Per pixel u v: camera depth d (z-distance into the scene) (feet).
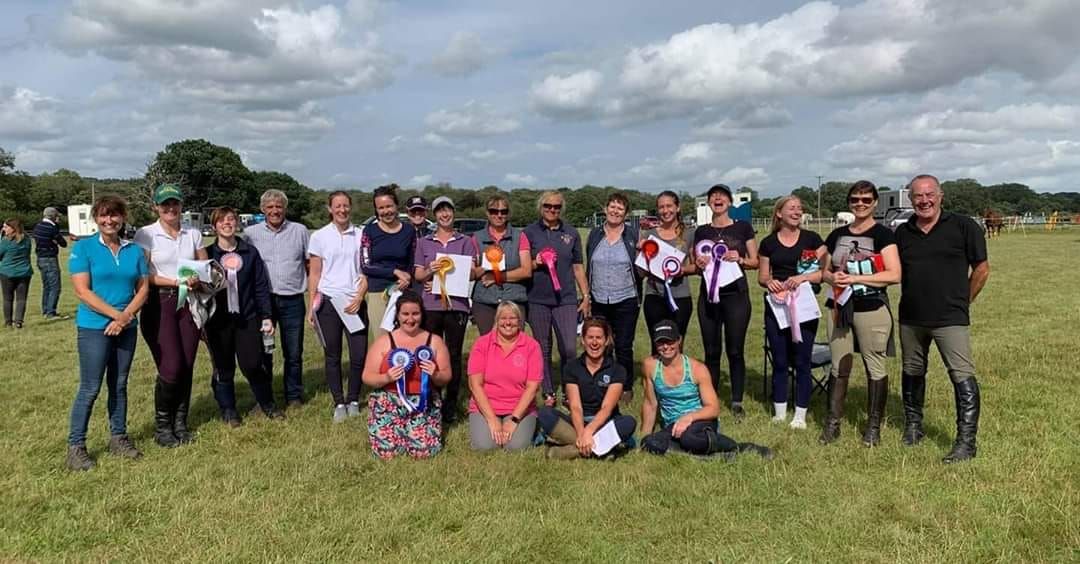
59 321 37.09
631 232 19.57
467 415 19.08
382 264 18.20
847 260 15.52
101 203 14.46
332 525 11.84
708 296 18.20
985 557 10.54
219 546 11.15
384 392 15.42
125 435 15.56
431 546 11.14
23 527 11.99
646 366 16.34
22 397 20.71
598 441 15.01
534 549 11.07
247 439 16.88
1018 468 13.74
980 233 14.33
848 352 16.01
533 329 19.45
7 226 34.12
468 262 18.13
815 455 14.96
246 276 17.74
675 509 12.46
